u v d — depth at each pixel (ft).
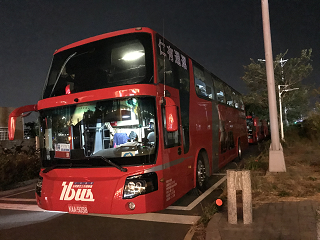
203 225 16.62
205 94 29.96
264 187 22.67
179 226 17.42
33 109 20.85
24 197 29.68
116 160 16.99
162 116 18.13
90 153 17.79
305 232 13.53
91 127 18.07
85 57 20.18
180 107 22.17
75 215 21.15
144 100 17.35
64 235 17.19
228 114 39.99
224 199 21.15
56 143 19.17
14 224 19.93
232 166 40.91
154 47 18.84
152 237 15.94
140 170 16.60
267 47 31.35
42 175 19.34
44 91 21.09
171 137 19.52
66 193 17.46
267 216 16.19
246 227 14.82
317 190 21.03
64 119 19.03
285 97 113.50
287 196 20.17
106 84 18.43
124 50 19.13
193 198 23.97
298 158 38.11
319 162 33.68
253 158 40.14
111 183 16.56
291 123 129.49
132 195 16.15
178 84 22.45
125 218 19.60
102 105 17.95
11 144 51.03
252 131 87.15
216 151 31.81
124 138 17.21
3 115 61.16
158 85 18.22
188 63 25.71
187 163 22.40
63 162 18.63
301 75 109.19
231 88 44.01
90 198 16.66
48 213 22.26
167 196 17.89
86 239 16.34
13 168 38.60
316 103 42.73
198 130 26.16
